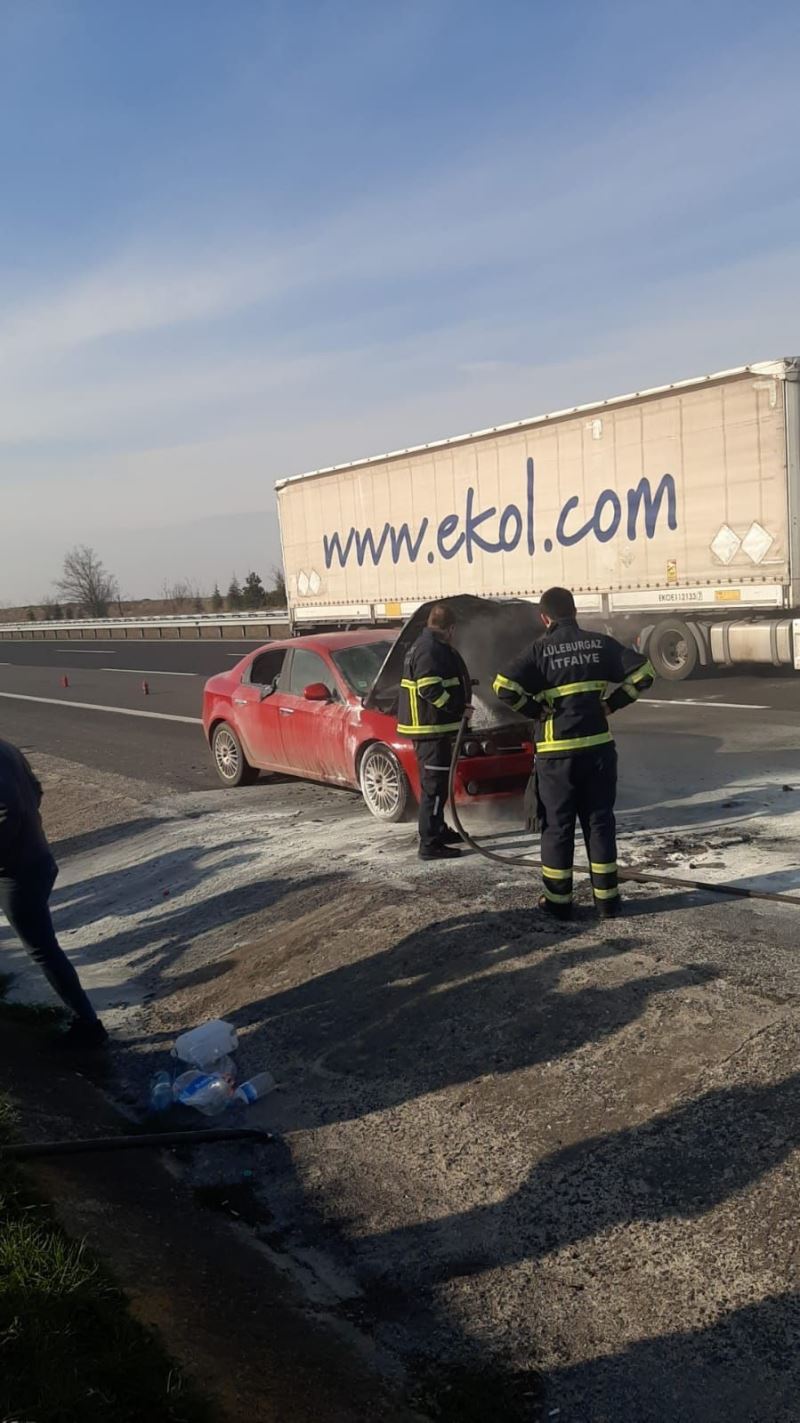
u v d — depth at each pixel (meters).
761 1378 2.67
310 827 8.47
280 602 54.66
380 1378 2.92
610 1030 4.21
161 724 16.27
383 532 19.72
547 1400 2.76
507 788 7.77
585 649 5.33
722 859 6.37
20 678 27.75
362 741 8.41
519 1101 4.00
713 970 4.51
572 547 16.30
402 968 5.23
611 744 5.37
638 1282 3.06
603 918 5.37
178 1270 3.30
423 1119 4.10
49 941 5.27
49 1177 3.72
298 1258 3.54
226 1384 2.71
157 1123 4.56
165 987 6.13
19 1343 2.60
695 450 14.50
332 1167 4.00
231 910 6.91
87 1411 2.42
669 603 15.17
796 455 13.52
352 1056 4.70
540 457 16.55
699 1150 3.47
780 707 12.73
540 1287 3.15
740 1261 3.02
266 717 9.87
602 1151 3.61
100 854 9.32
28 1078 4.90
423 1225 3.55
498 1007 4.61
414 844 7.42
